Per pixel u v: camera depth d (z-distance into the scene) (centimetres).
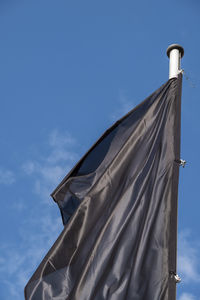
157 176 905
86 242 859
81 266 828
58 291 799
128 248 802
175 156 929
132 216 845
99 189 921
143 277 762
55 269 823
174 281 755
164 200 859
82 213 894
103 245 807
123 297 745
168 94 1080
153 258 783
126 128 1120
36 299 788
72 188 1069
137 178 912
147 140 989
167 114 1027
